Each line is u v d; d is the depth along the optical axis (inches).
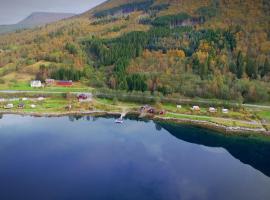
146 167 5064.0
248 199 4227.4
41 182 4453.7
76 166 5007.4
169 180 4665.4
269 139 6594.5
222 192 4384.8
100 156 5438.0
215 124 7332.7
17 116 7810.0
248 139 6579.7
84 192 4220.0
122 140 6314.0
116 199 4082.2
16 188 4269.2
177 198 4170.8
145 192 4288.9
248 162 5433.1
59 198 4055.1
